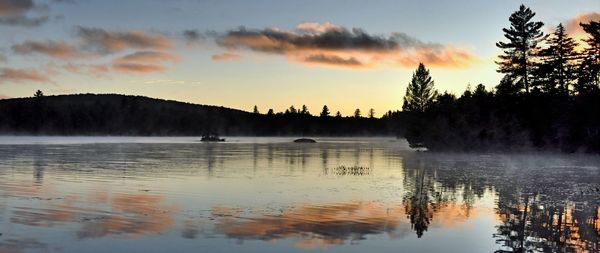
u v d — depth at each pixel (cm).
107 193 2306
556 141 6469
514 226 1603
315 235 1438
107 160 4816
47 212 1767
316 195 2292
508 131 6662
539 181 2983
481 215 1802
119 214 1744
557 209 1947
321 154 6544
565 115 6316
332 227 1551
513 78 7700
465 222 1662
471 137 6825
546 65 7288
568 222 1681
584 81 6675
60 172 3406
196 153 6519
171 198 2161
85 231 1457
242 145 10375
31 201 2028
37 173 3319
